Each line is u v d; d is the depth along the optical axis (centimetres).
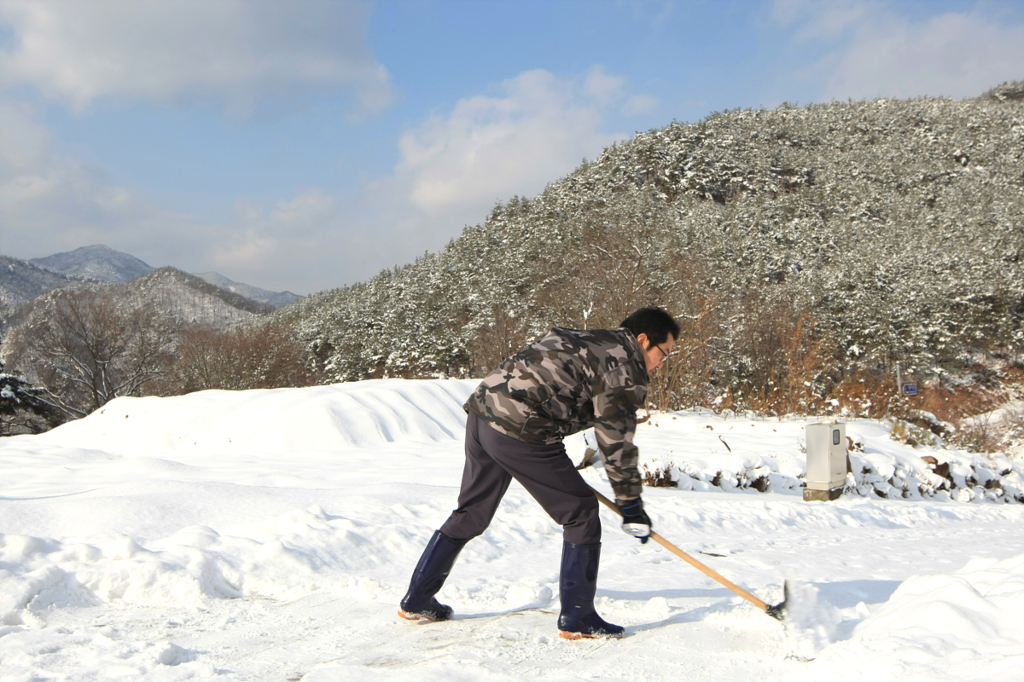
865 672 203
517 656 247
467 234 7331
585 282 2639
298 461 1028
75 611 290
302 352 4500
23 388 3400
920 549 579
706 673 228
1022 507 1138
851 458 1162
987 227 5400
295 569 355
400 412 1373
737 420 1811
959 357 4016
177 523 440
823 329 3638
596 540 278
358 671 227
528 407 266
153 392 4219
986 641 217
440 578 290
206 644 260
